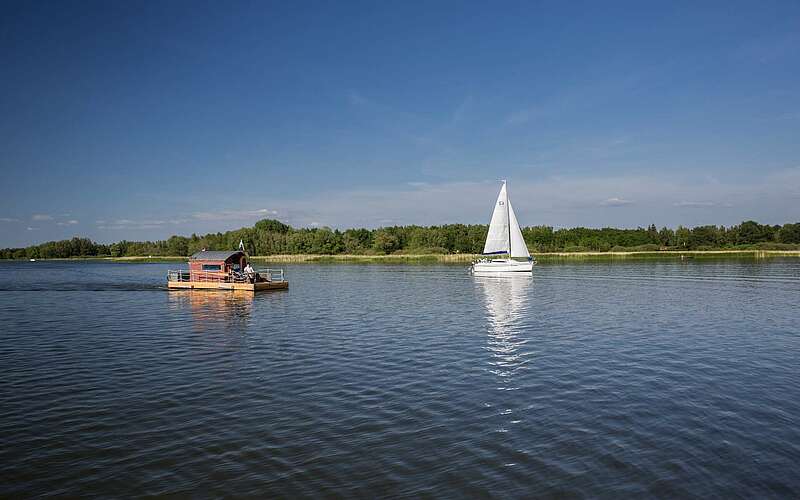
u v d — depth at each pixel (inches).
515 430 658.8
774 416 701.9
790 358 1024.9
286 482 527.5
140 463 574.6
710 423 677.9
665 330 1342.3
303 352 1111.6
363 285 2785.4
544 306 1840.6
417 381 880.3
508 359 1031.6
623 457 578.9
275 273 3870.6
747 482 522.6
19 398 806.5
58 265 6801.2
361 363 1008.2
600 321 1494.8
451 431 657.0
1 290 2711.6
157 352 1128.8
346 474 542.9
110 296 2372.0
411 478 533.3
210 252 2704.2
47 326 1498.5
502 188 3393.2
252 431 661.9
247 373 942.4
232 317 1642.5
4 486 525.7
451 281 2999.5
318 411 734.5
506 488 512.1
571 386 844.6
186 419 708.0
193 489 516.1
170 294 2437.3
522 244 3408.0
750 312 1649.9
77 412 740.7
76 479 539.8
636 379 882.1
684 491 506.3
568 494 500.7
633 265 4372.5
